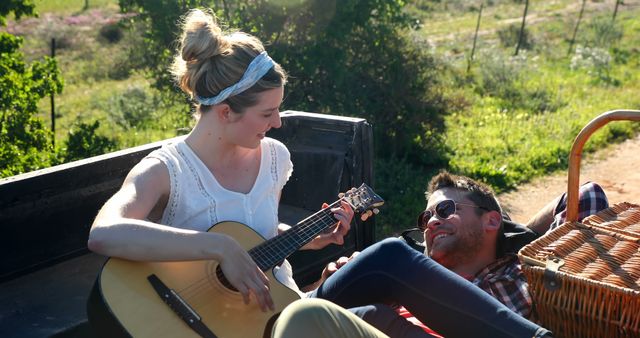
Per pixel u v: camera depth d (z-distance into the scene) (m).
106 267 2.47
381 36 10.98
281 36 10.45
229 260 2.38
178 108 14.14
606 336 2.49
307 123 4.40
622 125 11.99
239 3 10.21
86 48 27.08
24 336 2.96
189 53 2.63
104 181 3.69
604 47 20.36
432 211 3.21
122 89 20.41
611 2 30.72
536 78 16.02
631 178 9.80
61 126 16.69
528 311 3.02
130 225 2.40
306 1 10.04
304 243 2.83
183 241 2.38
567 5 30.94
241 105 2.63
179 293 2.49
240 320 2.48
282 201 4.49
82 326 3.08
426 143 10.91
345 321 2.26
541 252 2.71
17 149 8.56
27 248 3.46
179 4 10.19
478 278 3.13
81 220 3.66
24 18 31.62
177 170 2.68
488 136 11.47
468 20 28.77
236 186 2.85
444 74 15.41
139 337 2.33
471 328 2.45
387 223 8.40
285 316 2.18
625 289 2.39
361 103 10.72
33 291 3.34
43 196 3.47
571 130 11.62
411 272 2.58
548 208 3.73
